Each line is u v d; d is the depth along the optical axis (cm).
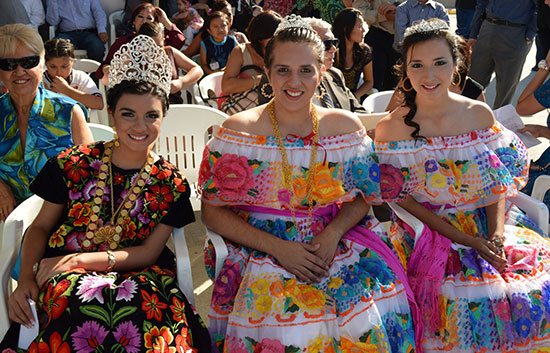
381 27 599
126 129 223
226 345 225
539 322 240
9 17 605
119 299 204
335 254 243
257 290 227
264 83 347
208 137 372
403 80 269
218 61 552
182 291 232
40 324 212
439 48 254
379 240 252
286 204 245
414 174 265
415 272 257
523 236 267
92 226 227
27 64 256
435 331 245
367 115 338
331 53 354
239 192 244
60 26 664
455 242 260
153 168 235
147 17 579
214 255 247
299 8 702
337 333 221
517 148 275
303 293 226
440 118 267
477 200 268
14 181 277
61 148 275
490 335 239
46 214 231
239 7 696
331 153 246
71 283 208
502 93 591
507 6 554
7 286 217
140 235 234
